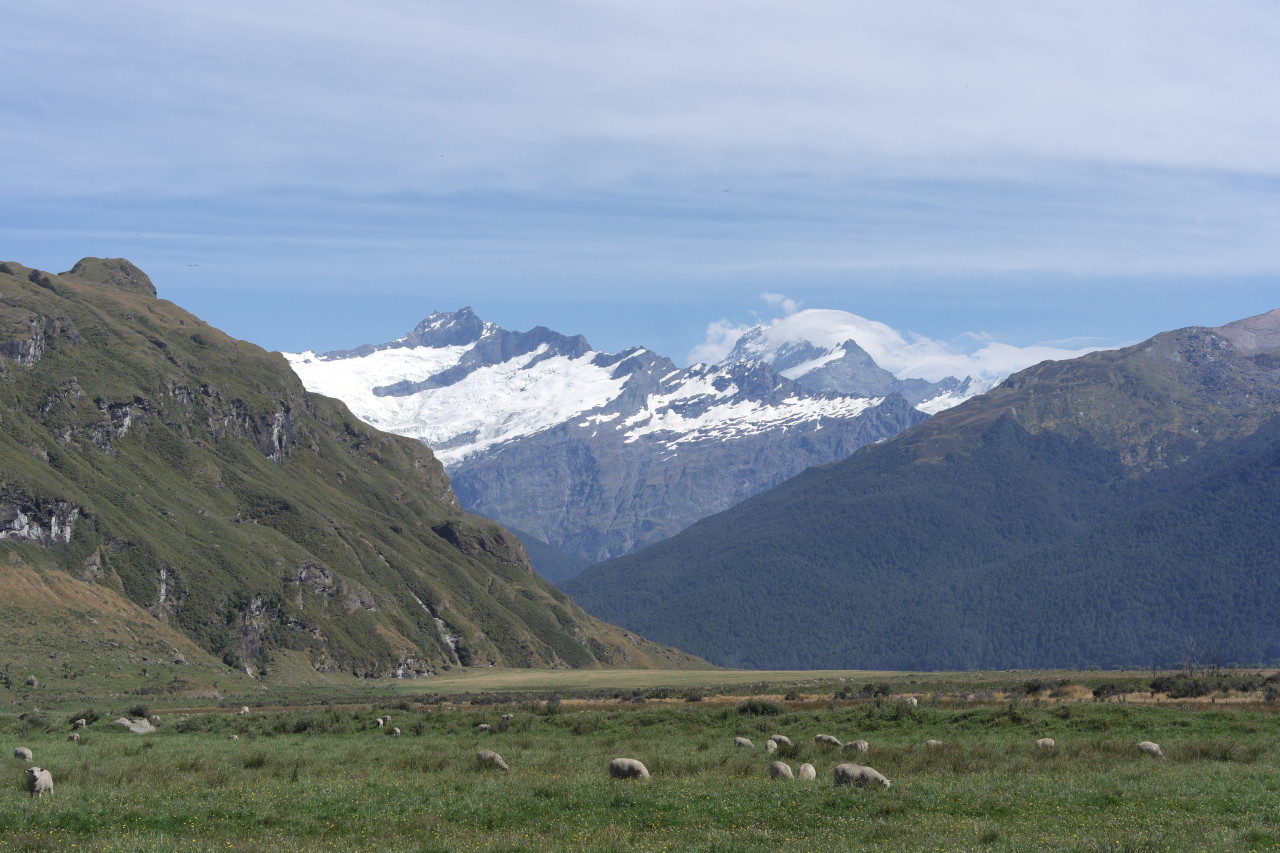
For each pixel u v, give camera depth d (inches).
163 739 3125.0
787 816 1609.3
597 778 1958.7
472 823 1612.9
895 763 2129.7
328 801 1755.7
